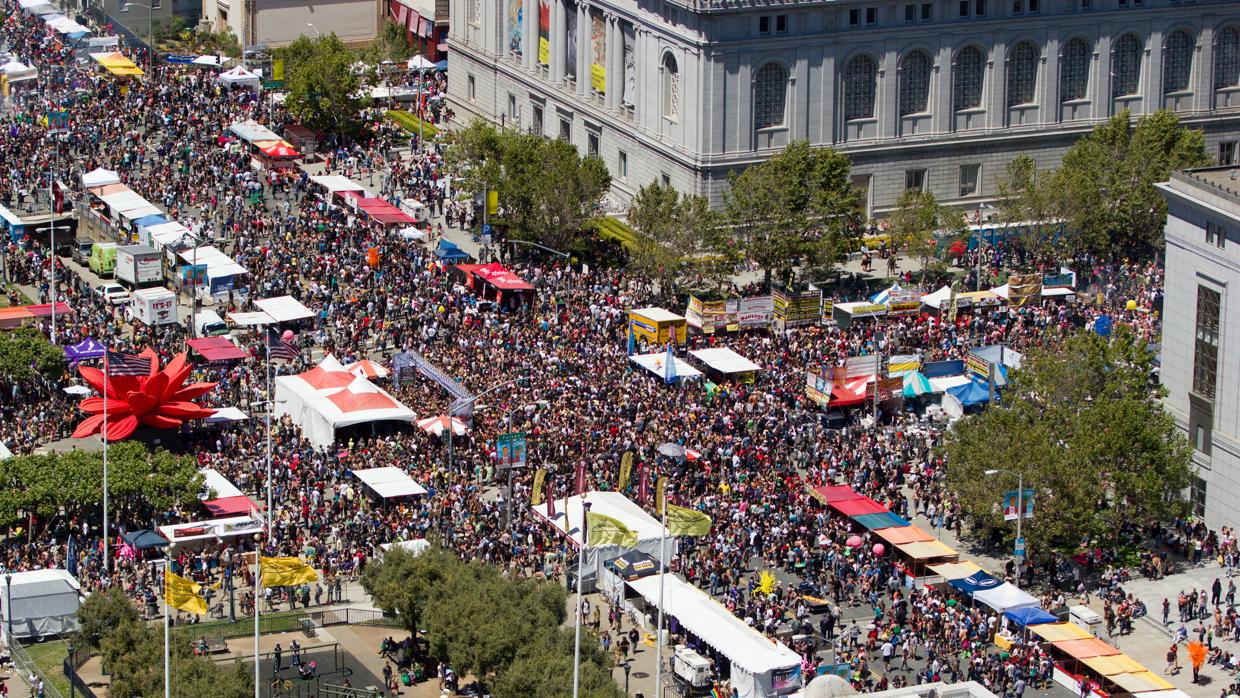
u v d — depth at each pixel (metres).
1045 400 193.62
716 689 160.88
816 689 109.31
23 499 179.38
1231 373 192.25
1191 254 196.50
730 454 198.25
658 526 180.00
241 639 167.75
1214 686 166.00
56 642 165.88
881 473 197.00
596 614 171.00
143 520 186.62
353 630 171.62
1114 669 162.38
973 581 176.00
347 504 189.50
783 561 182.50
